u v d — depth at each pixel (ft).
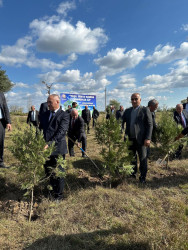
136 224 7.97
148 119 12.24
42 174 9.44
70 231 7.77
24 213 9.54
